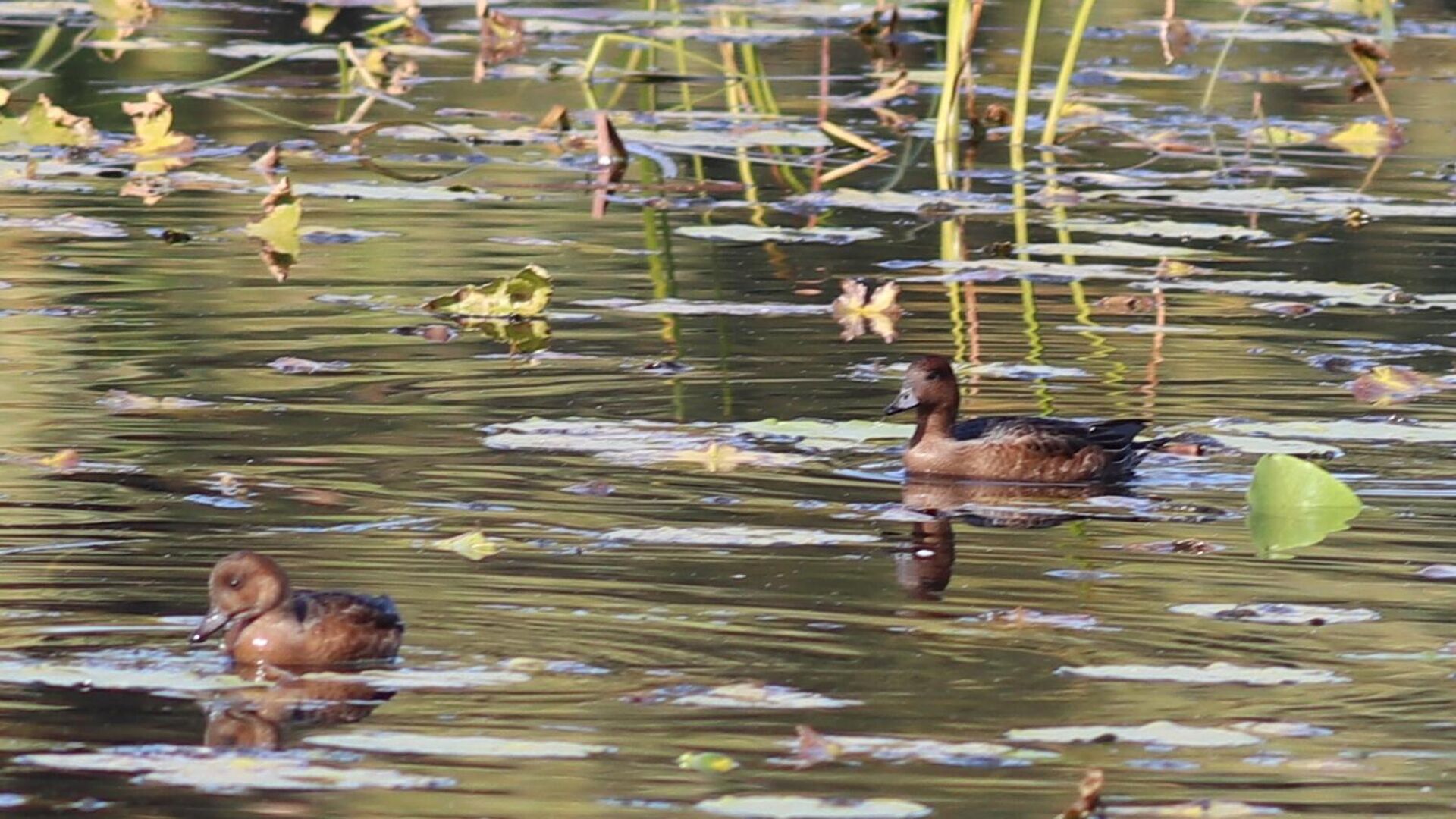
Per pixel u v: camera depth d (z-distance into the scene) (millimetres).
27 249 20188
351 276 19500
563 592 10922
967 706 9352
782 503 13070
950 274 20281
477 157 26141
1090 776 7996
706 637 10242
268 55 32094
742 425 14766
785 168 26656
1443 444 14719
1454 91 32250
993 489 13734
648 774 8477
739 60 34375
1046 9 39156
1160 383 16344
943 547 12156
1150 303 19250
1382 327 18406
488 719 9047
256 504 12539
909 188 24703
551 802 8172
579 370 16375
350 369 16188
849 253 21312
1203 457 14516
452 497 12836
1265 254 21516
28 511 12250
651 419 14969
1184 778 8562
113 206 22516
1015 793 8367
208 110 28594
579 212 23078
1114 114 29594
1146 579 11547
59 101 28641
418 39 34812
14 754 8555
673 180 25453
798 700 9367
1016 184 25234
